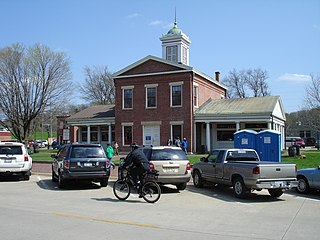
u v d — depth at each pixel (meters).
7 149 18.27
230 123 37.28
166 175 14.02
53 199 12.52
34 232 7.75
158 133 37.50
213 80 42.47
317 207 11.27
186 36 44.28
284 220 9.24
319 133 55.12
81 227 8.24
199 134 37.94
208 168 15.27
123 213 10.01
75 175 14.85
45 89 43.16
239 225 8.60
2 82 41.59
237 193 13.08
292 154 27.11
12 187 15.95
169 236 7.47
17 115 42.44
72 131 49.69
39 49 42.53
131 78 39.03
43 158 32.38
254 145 22.17
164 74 37.28
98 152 15.56
